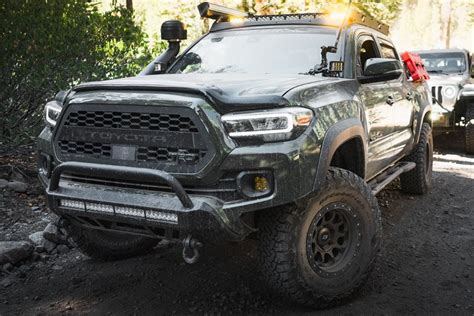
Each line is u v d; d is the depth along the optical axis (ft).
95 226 11.97
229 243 15.78
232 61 15.03
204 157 10.30
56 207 11.68
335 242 12.14
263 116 10.41
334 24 15.28
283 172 10.37
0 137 22.29
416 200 21.50
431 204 20.94
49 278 13.34
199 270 13.88
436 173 27.17
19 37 21.81
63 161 11.67
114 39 24.66
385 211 19.89
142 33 26.55
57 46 22.76
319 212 11.48
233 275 13.56
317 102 11.44
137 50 25.35
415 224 18.37
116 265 14.26
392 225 18.21
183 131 10.46
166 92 10.78
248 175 10.40
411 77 20.72
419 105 20.10
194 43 16.42
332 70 13.71
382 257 15.10
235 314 11.51
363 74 14.37
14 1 21.76
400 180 22.13
